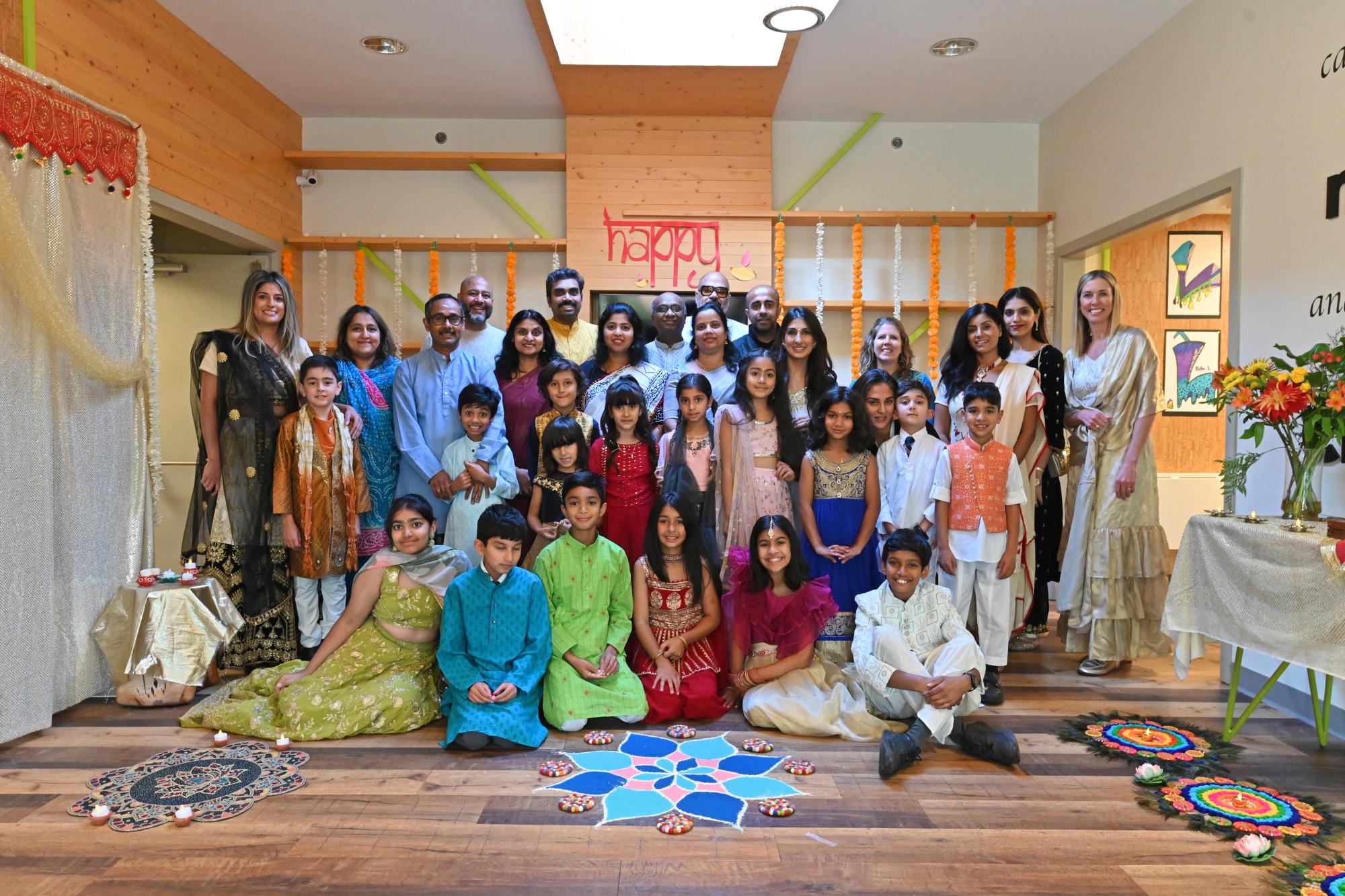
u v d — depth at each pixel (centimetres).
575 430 345
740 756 278
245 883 200
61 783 256
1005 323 396
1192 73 401
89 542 330
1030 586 375
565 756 278
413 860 210
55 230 308
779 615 316
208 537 364
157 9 400
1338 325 311
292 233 552
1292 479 292
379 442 380
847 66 479
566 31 458
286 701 298
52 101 304
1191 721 313
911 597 304
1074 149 521
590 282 547
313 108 544
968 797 247
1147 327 624
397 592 311
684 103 523
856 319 549
